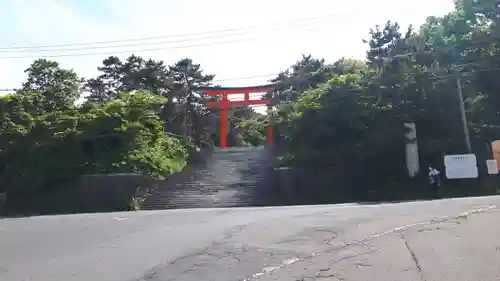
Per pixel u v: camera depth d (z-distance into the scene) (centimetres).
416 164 2958
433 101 3039
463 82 3109
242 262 705
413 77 3067
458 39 3139
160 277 645
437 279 561
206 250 807
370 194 2909
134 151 3066
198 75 5272
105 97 5075
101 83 5131
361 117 3003
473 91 3097
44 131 3142
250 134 6288
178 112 5181
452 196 2708
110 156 3008
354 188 2994
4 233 1148
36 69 4591
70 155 2989
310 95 3322
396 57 3222
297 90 4944
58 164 2933
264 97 5303
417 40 3316
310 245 801
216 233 986
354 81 3206
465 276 566
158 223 1227
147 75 5059
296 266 662
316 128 3066
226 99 5322
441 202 1395
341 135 3062
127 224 1234
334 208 1463
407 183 2919
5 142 3080
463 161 2798
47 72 4603
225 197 2877
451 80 3058
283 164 3294
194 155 3978
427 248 712
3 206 2920
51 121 3212
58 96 4019
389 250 719
